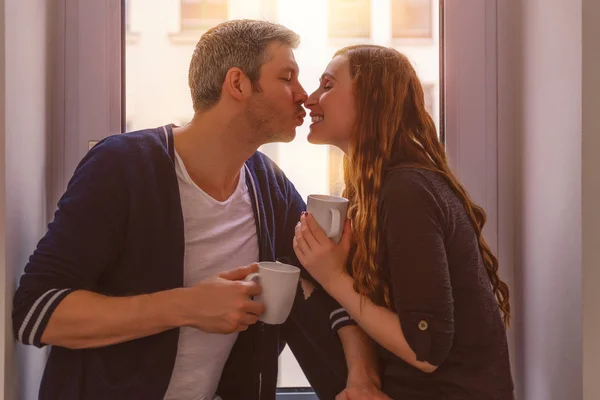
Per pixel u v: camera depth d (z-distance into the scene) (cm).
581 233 100
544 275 116
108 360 98
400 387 100
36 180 114
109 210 97
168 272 101
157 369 98
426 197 93
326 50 131
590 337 100
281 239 118
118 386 96
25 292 92
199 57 107
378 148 101
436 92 133
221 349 109
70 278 93
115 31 126
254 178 117
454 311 97
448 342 90
